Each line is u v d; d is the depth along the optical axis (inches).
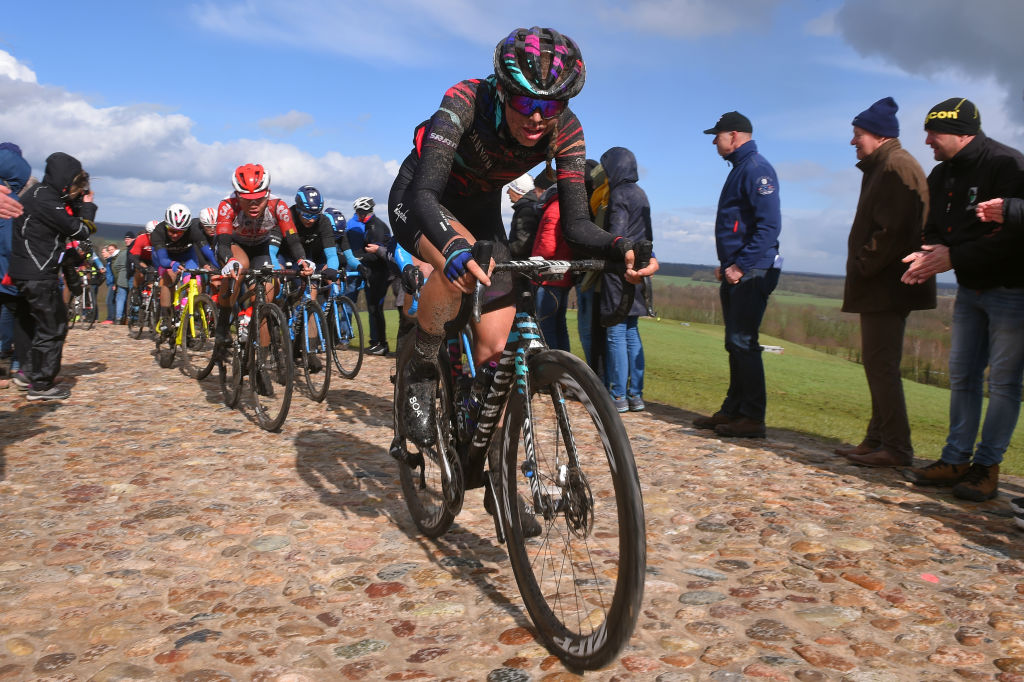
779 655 76.2
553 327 241.0
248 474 146.1
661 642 79.1
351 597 90.0
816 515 121.6
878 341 152.4
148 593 91.0
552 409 77.7
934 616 85.3
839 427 202.8
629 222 205.0
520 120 77.9
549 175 89.4
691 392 258.2
